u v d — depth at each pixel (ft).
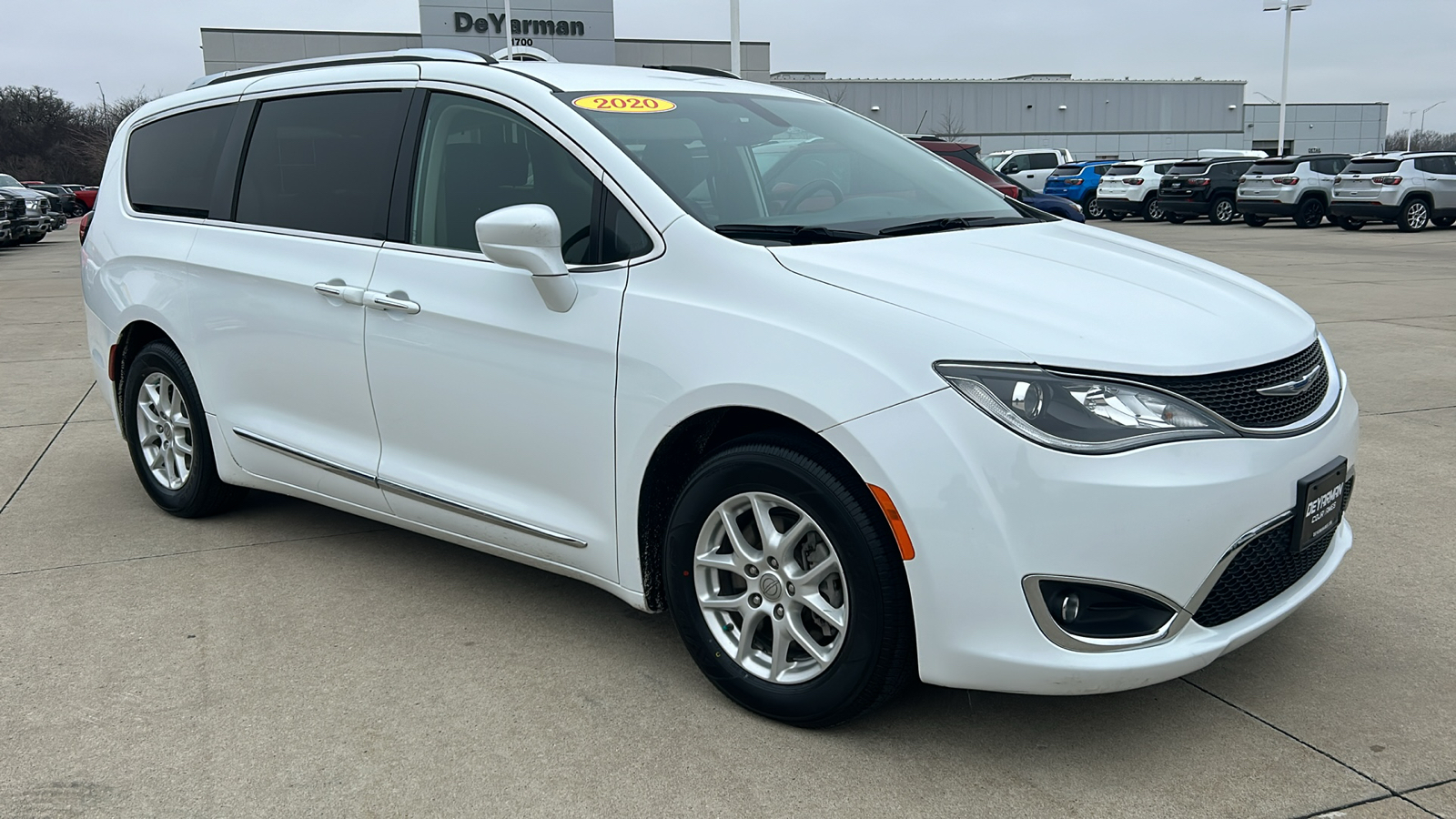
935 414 7.61
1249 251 56.95
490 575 12.48
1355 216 73.46
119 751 8.69
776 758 8.51
